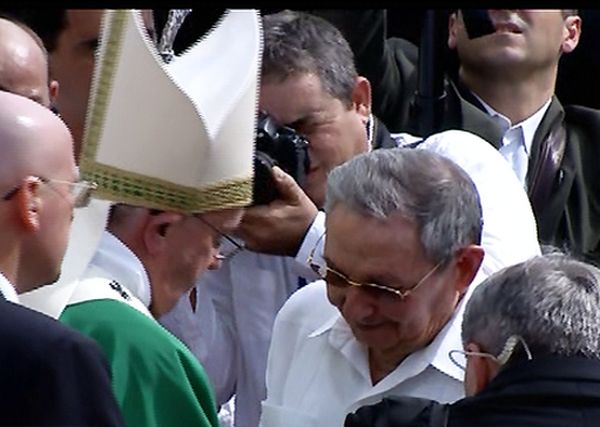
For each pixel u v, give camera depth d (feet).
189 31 51.01
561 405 36.88
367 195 41.29
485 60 62.75
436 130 63.62
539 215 61.21
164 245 42.52
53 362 33.83
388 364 43.83
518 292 38.14
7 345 33.88
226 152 42.57
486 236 47.88
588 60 71.31
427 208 41.27
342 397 44.37
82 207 39.70
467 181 42.11
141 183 42.01
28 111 36.78
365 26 65.77
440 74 63.87
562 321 37.63
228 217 43.16
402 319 41.96
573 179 61.52
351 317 42.29
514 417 36.99
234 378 53.01
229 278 52.24
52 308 40.65
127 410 40.01
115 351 40.24
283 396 45.85
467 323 39.06
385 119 67.26
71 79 49.14
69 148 37.22
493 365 38.58
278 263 52.24
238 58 43.52
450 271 42.16
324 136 49.75
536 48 62.39
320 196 50.29
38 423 33.50
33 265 36.76
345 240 41.55
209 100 42.50
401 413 38.29
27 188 36.27
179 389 40.57
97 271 41.86
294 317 46.39
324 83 49.57
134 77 41.55
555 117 62.54
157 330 41.09
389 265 41.37
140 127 41.83
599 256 60.29
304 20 50.26
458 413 37.78
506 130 62.90
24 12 48.98
